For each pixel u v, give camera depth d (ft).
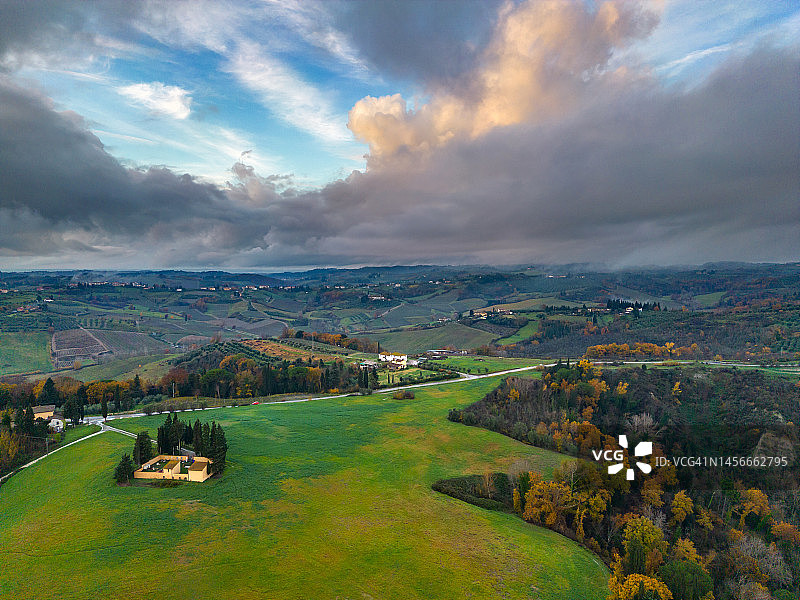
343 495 279.90
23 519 245.65
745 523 273.33
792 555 253.03
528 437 385.29
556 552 238.48
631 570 224.94
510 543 241.35
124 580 191.42
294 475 298.97
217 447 291.38
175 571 197.98
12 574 195.31
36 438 378.12
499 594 201.16
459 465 340.18
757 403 374.43
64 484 285.43
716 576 243.19
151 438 372.38
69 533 223.92
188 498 258.78
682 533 266.77
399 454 352.49
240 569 201.77
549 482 287.69
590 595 209.36
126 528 226.99
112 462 309.42
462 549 232.53
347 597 190.70
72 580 191.01
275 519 244.01
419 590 199.00
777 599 227.40
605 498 277.44
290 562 209.46
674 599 209.87
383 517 257.34
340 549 223.30
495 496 297.12
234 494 266.77
